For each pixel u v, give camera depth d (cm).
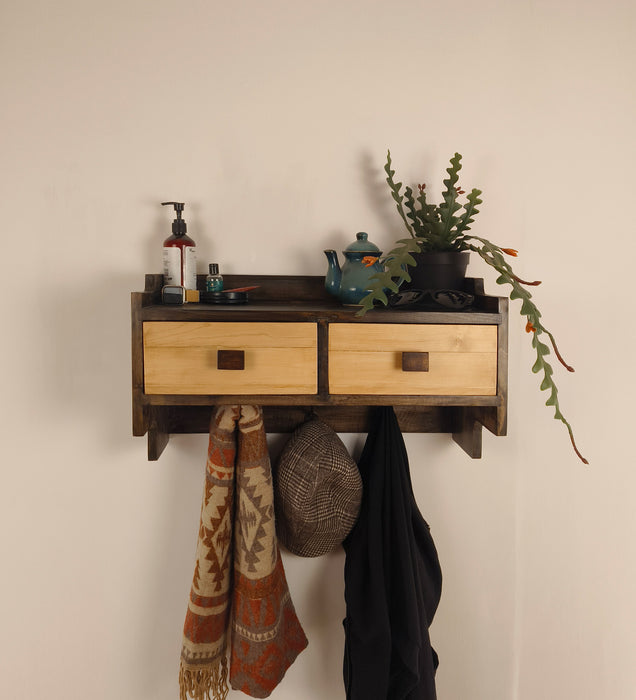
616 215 111
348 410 109
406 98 108
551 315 112
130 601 110
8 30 104
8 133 105
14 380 107
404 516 100
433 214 98
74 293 107
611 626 116
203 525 97
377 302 94
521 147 109
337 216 108
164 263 100
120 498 109
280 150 107
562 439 113
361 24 107
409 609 96
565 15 109
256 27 106
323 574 112
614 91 110
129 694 112
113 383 108
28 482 108
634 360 113
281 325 88
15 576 109
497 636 115
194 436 109
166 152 106
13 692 110
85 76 105
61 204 106
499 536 114
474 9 108
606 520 115
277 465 103
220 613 99
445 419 111
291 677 113
